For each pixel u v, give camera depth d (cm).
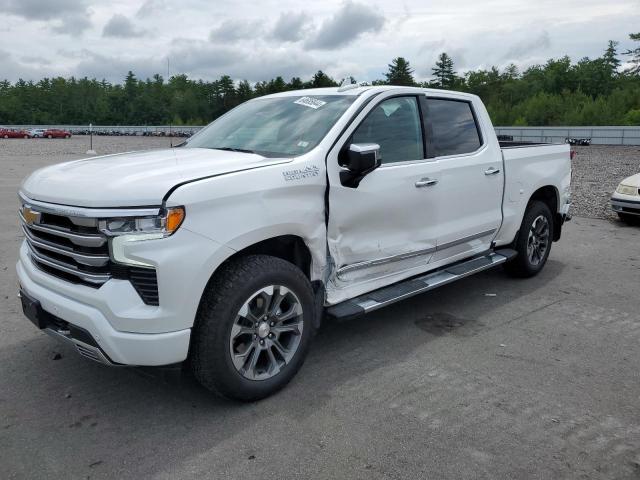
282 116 443
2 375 389
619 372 402
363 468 288
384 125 435
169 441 312
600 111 7094
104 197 299
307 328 370
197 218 307
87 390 369
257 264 337
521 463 293
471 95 542
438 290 591
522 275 625
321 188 374
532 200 622
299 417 336
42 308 342
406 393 367
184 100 12550
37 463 292
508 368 406
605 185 1552
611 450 306
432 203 463
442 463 293
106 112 12950
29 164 2170
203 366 324
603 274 657
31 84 13775
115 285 302
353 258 410
